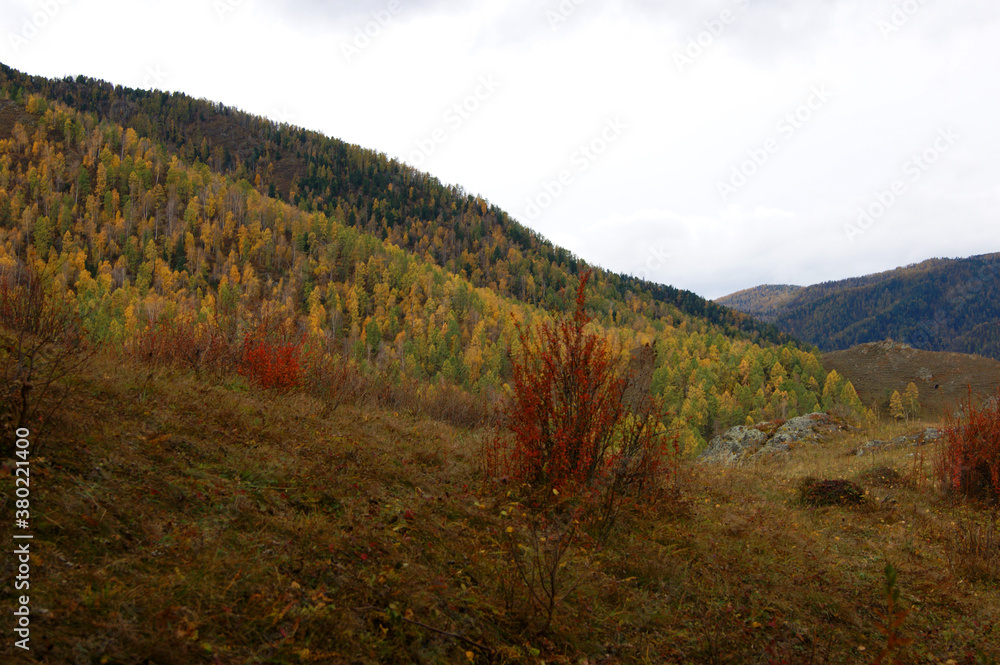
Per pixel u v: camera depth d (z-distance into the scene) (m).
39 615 2.32
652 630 3.75
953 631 4.25
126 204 136.62
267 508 3.89
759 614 4.07
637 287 181.62
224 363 8.95
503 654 3.09
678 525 5.57
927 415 78.94
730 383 88.75
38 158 163.62
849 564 5.40
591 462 5.72
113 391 5.24
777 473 11.03
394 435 6.80
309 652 2.62
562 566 4.10
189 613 2.63
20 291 6.39
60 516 3.02
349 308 109.75
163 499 3.60
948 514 7.72
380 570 3.49
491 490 5.45
